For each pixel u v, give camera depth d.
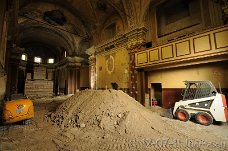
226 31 6.28
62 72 26.25
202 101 6.27
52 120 6.41
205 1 8.71
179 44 8.26
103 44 15.83
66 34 21.36
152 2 11.78
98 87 16.72
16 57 18.45
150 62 10.04
